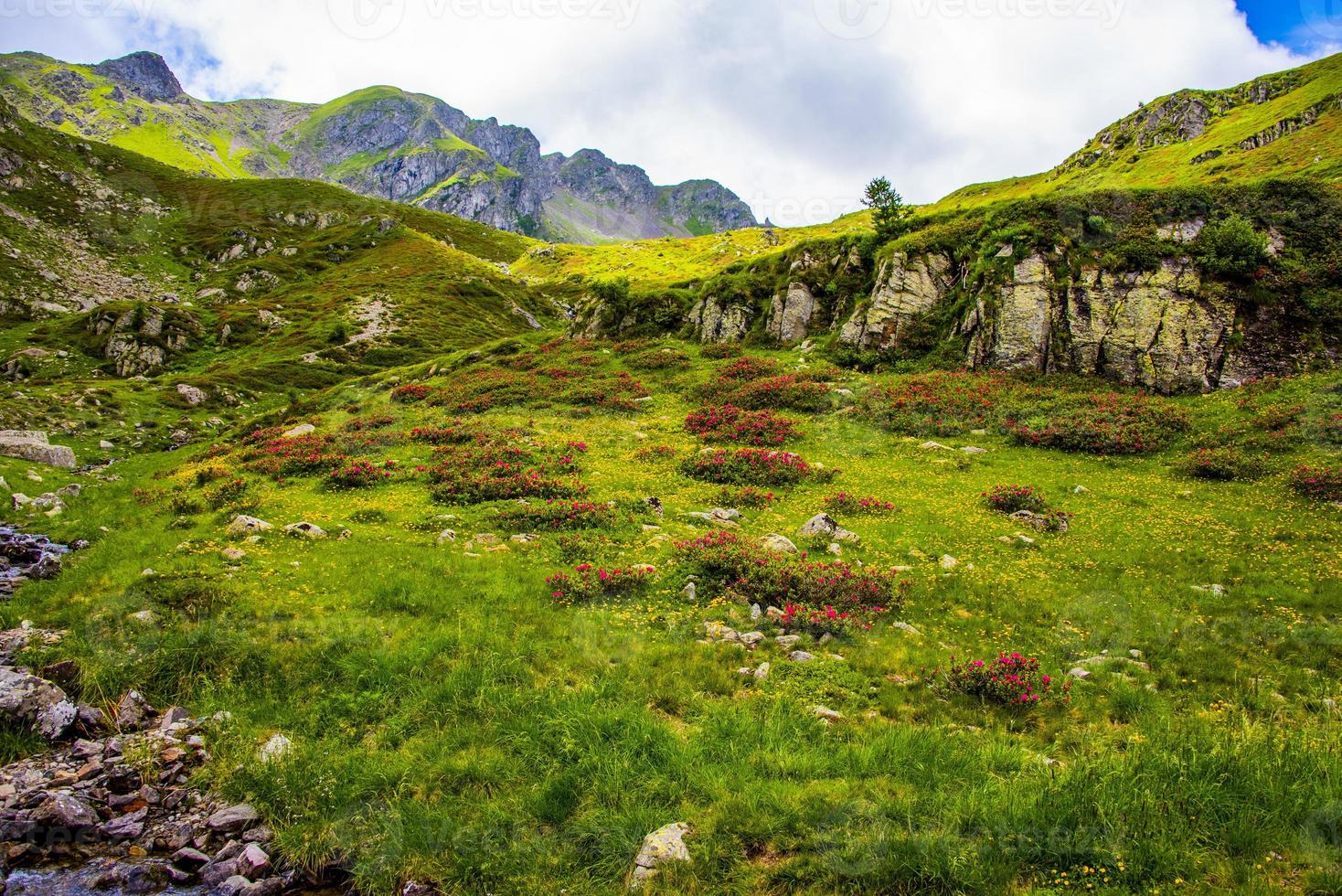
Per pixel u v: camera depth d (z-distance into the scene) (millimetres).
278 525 19312
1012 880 6887
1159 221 40344
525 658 11961
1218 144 122250
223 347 79125
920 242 46250
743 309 53438
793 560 17109
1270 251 37125
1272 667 12250
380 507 21828
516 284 131250
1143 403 32125
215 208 143750
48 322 81125
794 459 28062
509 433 33438
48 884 7148
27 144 131500
